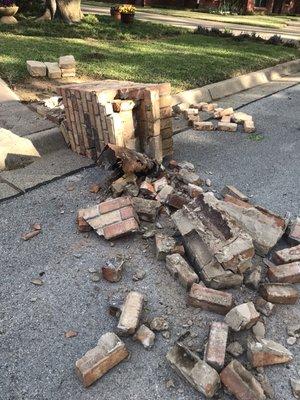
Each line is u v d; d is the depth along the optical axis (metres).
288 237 3.31
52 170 4.32
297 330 2.55
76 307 2.67
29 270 2.97
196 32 13.23
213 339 2.34
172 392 2.17
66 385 2.19
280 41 12.39
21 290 2.79
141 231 3.36
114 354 2.26
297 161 4.90
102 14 15.33
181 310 2.66
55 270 2.97
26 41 9.22
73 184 4.12
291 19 23.62
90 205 3.78
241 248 2.75
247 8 24.20
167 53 9.42
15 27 10.84
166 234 3.32
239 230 2.85
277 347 2.34
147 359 2.34
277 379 2.26
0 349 2.37
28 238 3.30
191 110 5.98
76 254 3.14
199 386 2.13
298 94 7.84
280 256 3.03
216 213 2.96
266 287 2.74
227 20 18.89
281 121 6.28
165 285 2.86
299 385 2.20
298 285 2.94
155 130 4.30
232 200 3.56
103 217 3.31
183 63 8.49
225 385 2.16
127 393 2.16
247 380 2.16
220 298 2.63
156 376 2.25
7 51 8.00
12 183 4.04
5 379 2.21
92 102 4.13
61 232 3.39
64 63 6.79
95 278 2.90
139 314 2.52
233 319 2.45
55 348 2.39
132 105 4.17
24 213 3.63
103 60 8.12
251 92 7.79
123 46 9.80
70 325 2.54
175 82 7.11
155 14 19.08
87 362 2.20
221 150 5.11
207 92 7.06
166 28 13.31
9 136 4.47
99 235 3.27
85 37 10.51
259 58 9.71
